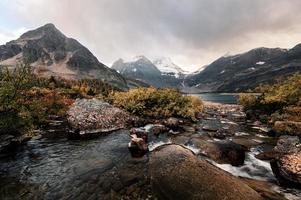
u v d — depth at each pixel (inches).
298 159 436.8
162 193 338.0
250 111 1278.3
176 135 791.7
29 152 602.5
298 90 1011.3
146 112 1149.7
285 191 393.1
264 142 716.0
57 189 394.9
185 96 1336.1
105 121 862.5
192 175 340.8
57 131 847.7
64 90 2194.9
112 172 452.1
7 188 401.4
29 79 654.5
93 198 359.3
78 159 546.0
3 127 564.4
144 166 471.5
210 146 571.5
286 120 885.2
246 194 306.5
